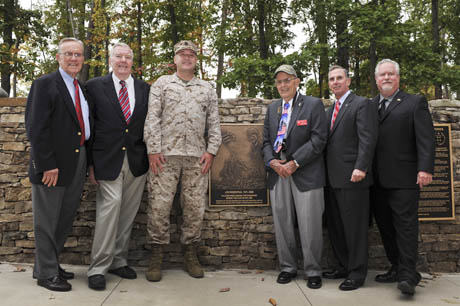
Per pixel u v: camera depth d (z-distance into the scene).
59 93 2.62
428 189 3.47
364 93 14.34
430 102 3.61
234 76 10.79
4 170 3.36
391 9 11.05
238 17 13.22
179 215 3.46
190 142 2.95
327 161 3.04
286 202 3.07
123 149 2.83
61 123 2.62
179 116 2.93
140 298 2.54
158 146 2.86
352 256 2.91
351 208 2.89
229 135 3.49
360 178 2.79
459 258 3.51
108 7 14.73
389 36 11.05
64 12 16.50
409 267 2.74
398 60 11.96
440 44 13.55
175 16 13.23
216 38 13.52
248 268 3.47
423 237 3.50
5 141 3.37
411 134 2.86
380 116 2.99
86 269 3.24
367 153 2.79
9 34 14.02
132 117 2.89
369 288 2.90
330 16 12.65
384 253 3.50
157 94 2.94
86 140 2.89
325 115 3.04
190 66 2.99
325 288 2.89
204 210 3.41
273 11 12.79
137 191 3.03
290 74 3.08
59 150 2.61
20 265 3.27
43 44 15.21
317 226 2.95
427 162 2.72
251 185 3.48
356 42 11.88
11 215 3.36
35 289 2.62
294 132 3.01
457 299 2.68
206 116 3.18
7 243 3.36
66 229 2.89
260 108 3.58
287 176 2.98
